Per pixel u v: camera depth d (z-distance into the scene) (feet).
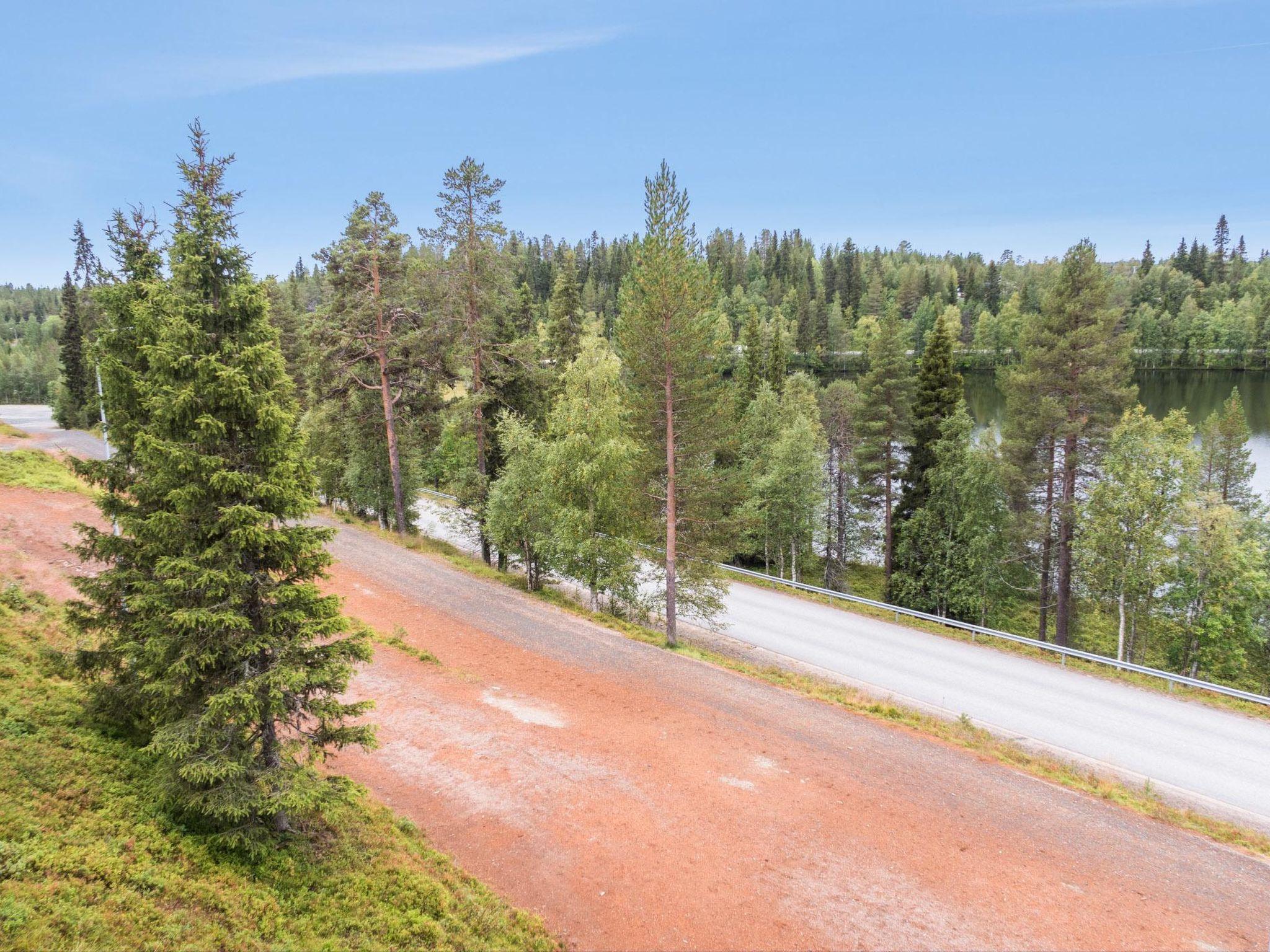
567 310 124.98
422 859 34.53
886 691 67.87
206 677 29.60
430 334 92.99
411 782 42.50
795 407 134.31
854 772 45.60
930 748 49.57
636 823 39.27
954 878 35.32
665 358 69.46
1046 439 89.76
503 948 29.01
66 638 43.24
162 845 27.53
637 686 58.59
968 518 98.17
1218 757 54.29
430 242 87.25
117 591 31.65
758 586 109.29
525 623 73.15
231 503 29.35
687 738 49.60
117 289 34.47
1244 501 108.47
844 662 75.82
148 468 29.40
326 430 115.65
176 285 29.27
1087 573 85.56
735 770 45.19
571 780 43.47
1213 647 86.74
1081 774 48.73
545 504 84.07
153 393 29.96
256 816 30.91
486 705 53.36
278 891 28.37
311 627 30.25
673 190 67.10
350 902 29.30
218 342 29.60
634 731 50.39
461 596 80.89
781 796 42.34
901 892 34.22
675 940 31.09
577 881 34.60
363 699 52.75
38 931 20.77
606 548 80.18
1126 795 44.34
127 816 28.48
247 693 27.63
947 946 30.86
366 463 114.42
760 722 52.65
